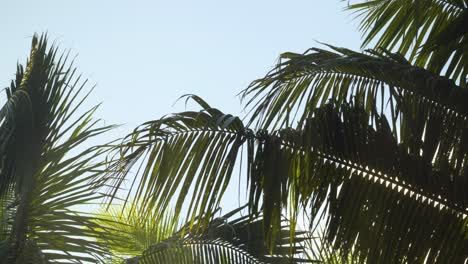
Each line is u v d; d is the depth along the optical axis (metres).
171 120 4.09
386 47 5.20
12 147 5.41
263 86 4.07
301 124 4.11
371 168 4.01
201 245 6.29
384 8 5.30
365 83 4.16
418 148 4.02
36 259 5.11
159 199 4.15
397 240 3.92
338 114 4.07
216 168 4.08
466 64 4.82
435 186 3.95
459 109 4.00
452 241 3.88
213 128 4.15
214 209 4.07
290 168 4.04
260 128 4.11
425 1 5.06
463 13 4.45
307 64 4.08
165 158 4.15
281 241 5.91
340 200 3.99
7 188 5.46
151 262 6.26
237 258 6.24
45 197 5.40
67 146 5.52
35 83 5.61
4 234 5.39
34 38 5.87
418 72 4.02
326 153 4.04
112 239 5.58
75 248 5.38
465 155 3.95
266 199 3.99
